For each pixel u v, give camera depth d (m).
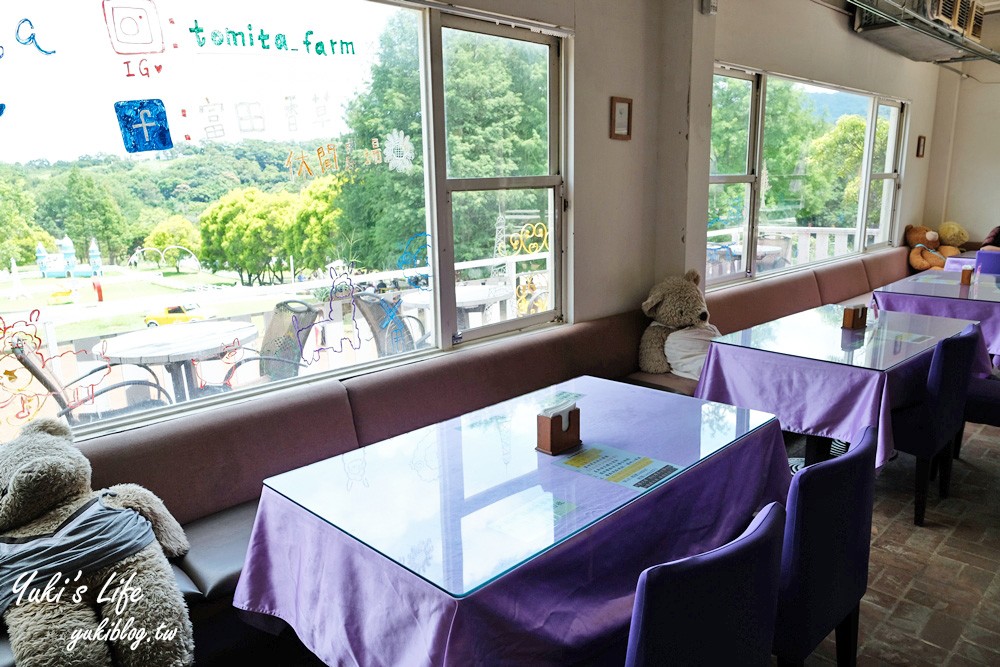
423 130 2.92
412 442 1.90
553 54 3.37
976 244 7.32
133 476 2.05
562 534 1.36
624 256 3.91
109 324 2.18
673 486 1.60
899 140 6.99
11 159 1.95
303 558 1.54
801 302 5.19
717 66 4.39
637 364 3.80
